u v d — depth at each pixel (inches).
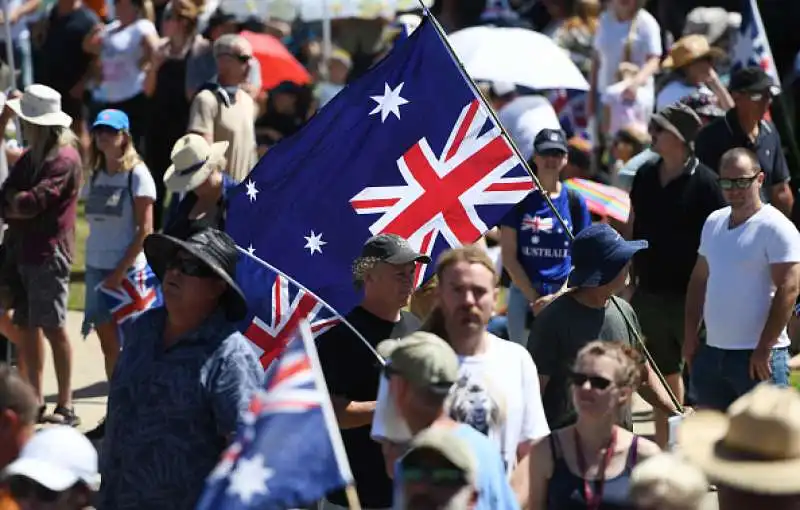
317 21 2539.4
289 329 1002.1
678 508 621.9
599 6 2237.9
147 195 1337.4
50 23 2166.6
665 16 2420.0
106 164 1349.7
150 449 790.5
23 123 1332.4
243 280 1003.3
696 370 1186.6
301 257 1011.9
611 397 762.8
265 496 676.1
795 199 1541.6
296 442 682.8
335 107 1017.5
